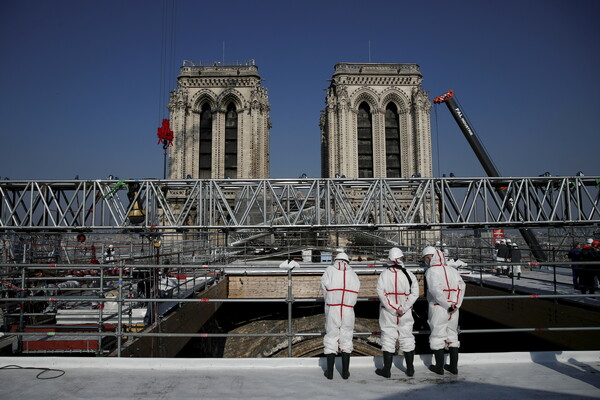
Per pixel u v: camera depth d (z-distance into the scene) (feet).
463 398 24.40
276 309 94.73
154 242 53.47
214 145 211.41
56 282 59.77
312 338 77.00
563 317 55.26
